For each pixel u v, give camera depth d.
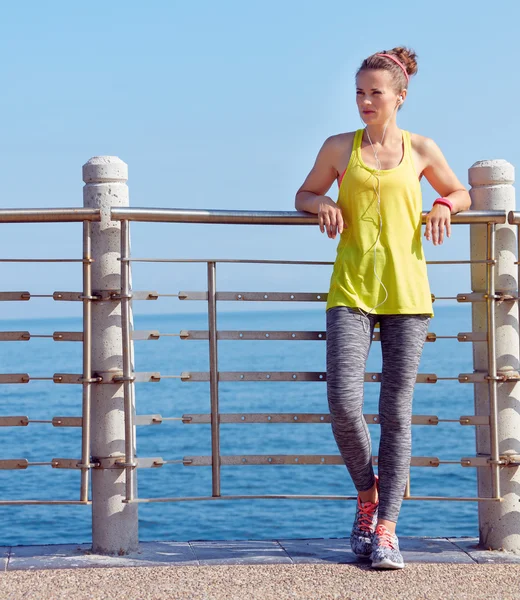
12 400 31.03
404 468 3.20
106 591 2.83
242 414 3.43
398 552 3.13
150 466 3.35
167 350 63.97
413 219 3.21
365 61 3.24
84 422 3.30
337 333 3.16
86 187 3.41
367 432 3.23
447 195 3.38
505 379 3.52
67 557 3.38
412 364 3.19
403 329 3.18
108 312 3.41
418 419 3.49
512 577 3.01
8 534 9.59
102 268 3.41
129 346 3.32
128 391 3.30
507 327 3.58
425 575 3.03
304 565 3.16
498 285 3.58
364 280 3.17
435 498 3.41
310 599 2.75
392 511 3.19
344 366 3.13
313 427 22.39
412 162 3.23
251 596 2.77
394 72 3.19
